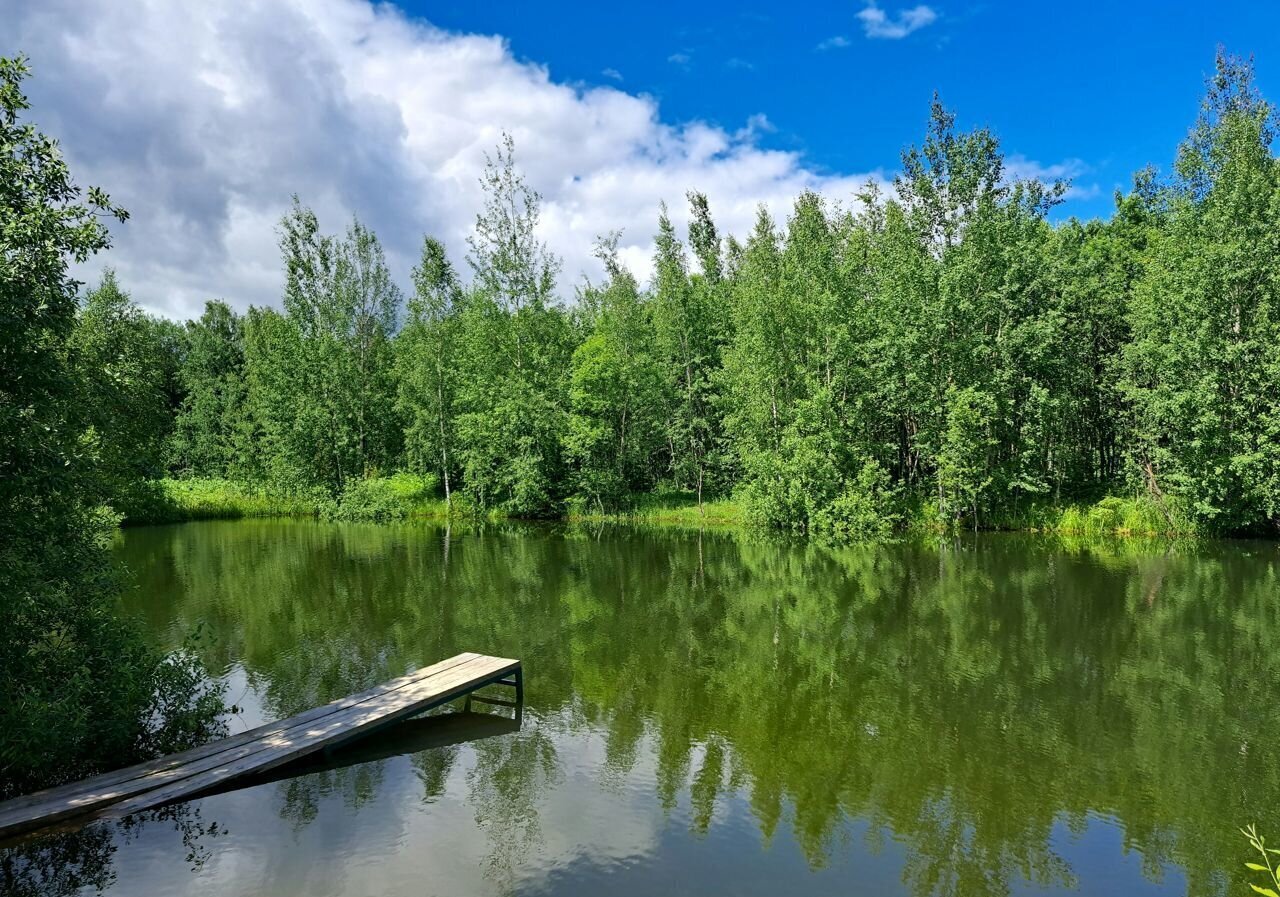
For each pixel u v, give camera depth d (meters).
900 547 29.98
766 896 7.34
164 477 55.31
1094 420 37.53
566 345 46.88
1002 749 11.02
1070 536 32.06
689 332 43.81
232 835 8.41
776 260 40.25
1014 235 34.47
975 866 7.95
